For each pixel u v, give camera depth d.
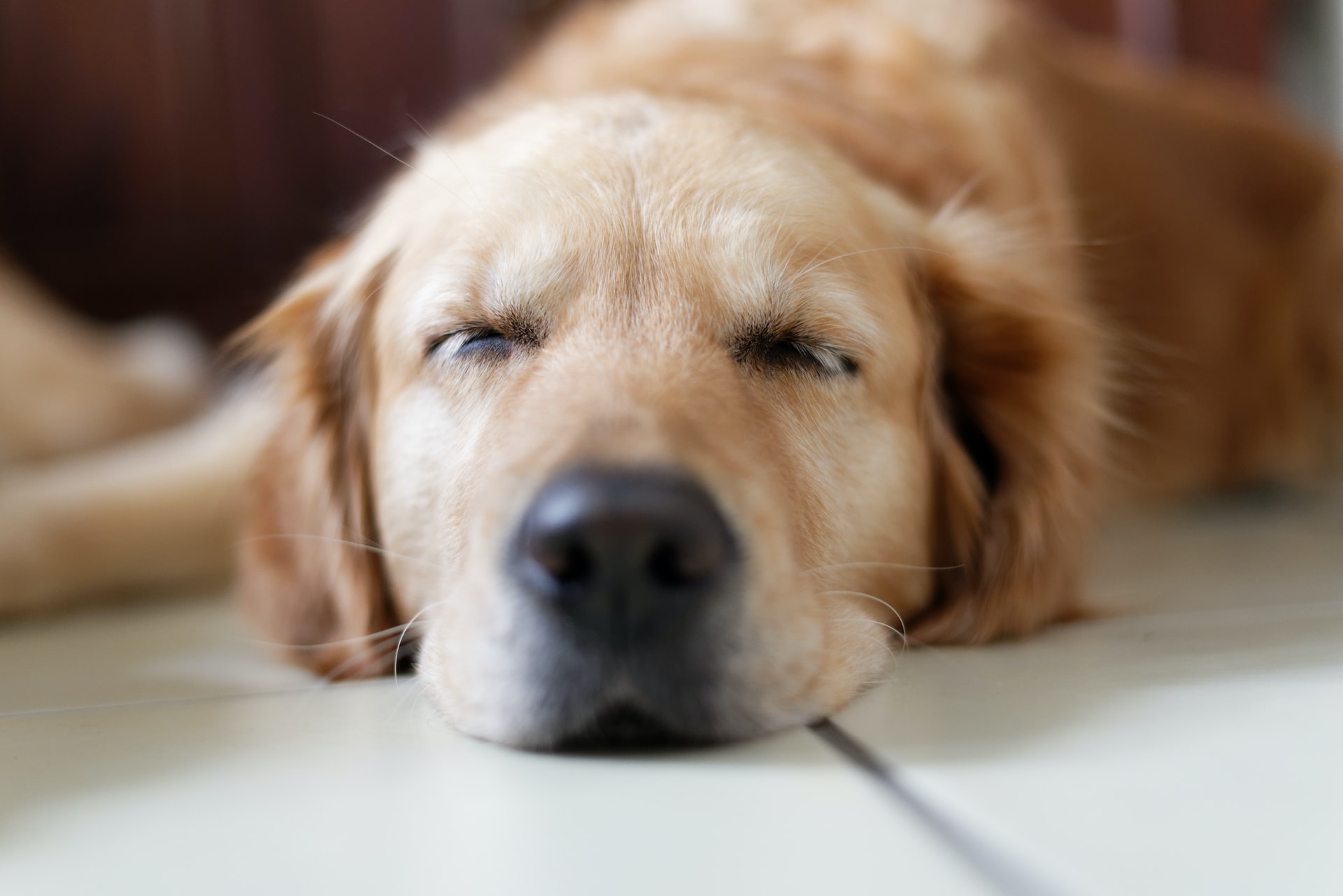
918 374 1.47
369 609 1.48
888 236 1.53
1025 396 1.53
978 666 1.22
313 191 3.66
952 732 0.90
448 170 1.49
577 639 0.92
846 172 1.56
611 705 0.92
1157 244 2.81
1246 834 0.66
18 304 3.05
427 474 1.33
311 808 0.79
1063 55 2.94
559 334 1.22
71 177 3.58
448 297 1.30
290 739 0.99
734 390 1.15
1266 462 3.20
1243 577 1.82
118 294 3.64
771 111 1.84
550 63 2.28
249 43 3.57
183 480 2.24
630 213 1.26
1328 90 4.30
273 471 1.63
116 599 2.15
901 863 0.64
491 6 3.62
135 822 0.77
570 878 0.65
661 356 1.15
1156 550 2.25
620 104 1.49
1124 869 0.62
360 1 3.60
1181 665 1.11
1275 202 3.25
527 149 1.39
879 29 2.23
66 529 2.04
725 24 2.24
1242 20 4.00
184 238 3.63
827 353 1.28
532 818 0.75
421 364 1.35
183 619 1.92
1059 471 1.51
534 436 1.03
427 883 0.65
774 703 0.96
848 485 1.30
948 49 2.32
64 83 3.53
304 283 1.73
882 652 1.20
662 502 0.90
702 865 0.65
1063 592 1.50
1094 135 2.77
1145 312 2.71
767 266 1.25
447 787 0.83
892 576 1.41
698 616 0.92
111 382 3.06
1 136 3.52
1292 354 3.26
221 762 0.92
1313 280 3.29
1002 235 1.73
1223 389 3.04
